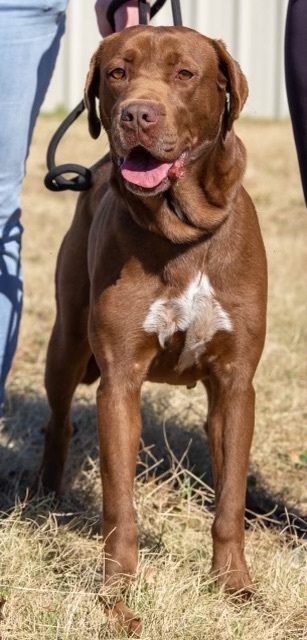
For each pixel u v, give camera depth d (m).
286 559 4.64
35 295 9.21
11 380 7.26
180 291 4.54
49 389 5.59
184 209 4.46
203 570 4.59
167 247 4.51
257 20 18.66
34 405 6.84
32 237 11.23
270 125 18.53
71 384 5.57
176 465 6.01
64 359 5.50
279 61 18.83
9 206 4.98
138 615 4.14
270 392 7.03
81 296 5.34
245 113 19.17
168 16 18.42
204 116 4.48
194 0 18.41
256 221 4.73
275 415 6.64
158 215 4.45
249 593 4.38
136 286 4.54
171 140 4.27
